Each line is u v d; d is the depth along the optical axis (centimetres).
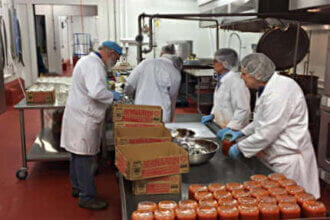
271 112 173
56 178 338
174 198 136
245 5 257
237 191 124
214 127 249
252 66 178
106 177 337
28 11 733
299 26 221
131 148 147
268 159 190
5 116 579
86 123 254
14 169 357
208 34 768
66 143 262
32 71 764
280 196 119
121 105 199
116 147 149
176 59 325
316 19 228
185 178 155
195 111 609
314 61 346
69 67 1100
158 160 135
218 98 263
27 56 754
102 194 301
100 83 247
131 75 322
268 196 120
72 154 265
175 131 226
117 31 745
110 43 255
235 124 235
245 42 537
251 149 177
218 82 275
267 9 229
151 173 135
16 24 671
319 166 276
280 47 238
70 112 255
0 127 514
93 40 760
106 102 252
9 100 638
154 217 108
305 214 113
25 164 332
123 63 595
